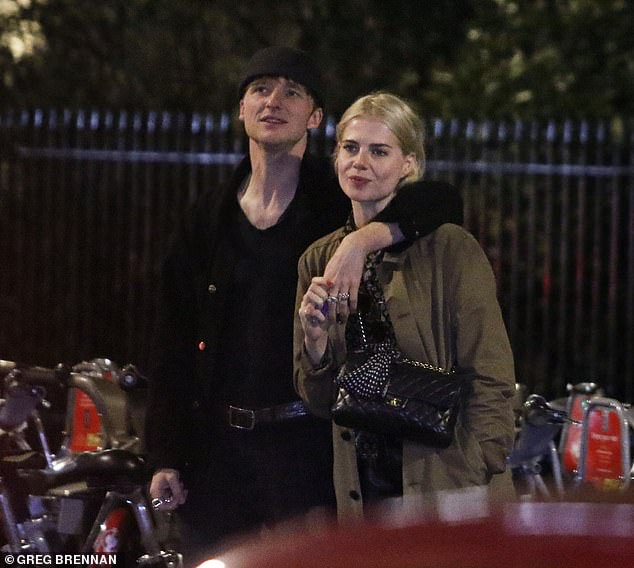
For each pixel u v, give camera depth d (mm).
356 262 12211
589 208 29500
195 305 14391
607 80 31766
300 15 36719
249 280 14016
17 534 14609
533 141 28156
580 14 32469
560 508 9086
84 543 14891
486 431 12133
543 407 14555
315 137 28594
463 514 9156
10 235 31547
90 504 15023
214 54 36719
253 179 14312
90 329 30828
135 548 14867
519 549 8305
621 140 28750
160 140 30594
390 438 12453
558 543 8328
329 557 8648
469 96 32531
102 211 30500
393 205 12469
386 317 12453
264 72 14078
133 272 29922
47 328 31016
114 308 30672
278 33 36750
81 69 36750
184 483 14172
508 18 33406
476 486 12156
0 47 36406
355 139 12758
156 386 14266
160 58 36750
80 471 14289
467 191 28438
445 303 12430
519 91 31766
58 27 36625
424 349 12398
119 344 30859
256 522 13984
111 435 14844
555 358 29766
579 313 28172
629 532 8445
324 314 12250
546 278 28359
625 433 14320
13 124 31062
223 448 13969
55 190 31422
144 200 30906
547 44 32656
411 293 12445
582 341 29266
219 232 14250
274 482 13750
